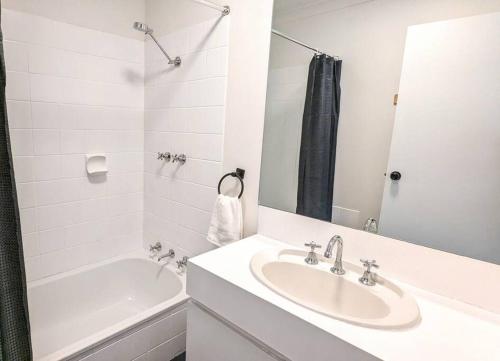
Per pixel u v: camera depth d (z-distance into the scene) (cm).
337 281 111
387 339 77
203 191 178
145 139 216
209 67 163
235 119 155
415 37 98
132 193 218
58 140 175
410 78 100
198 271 112
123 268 214
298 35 127
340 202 122
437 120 96
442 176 97
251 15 141
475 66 88
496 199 89
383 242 112
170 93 190
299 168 133
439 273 101
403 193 106
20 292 117
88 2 176
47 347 167
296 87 130
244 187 155
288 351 87
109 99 195
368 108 111
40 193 173
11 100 155
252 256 122
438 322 87
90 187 195
